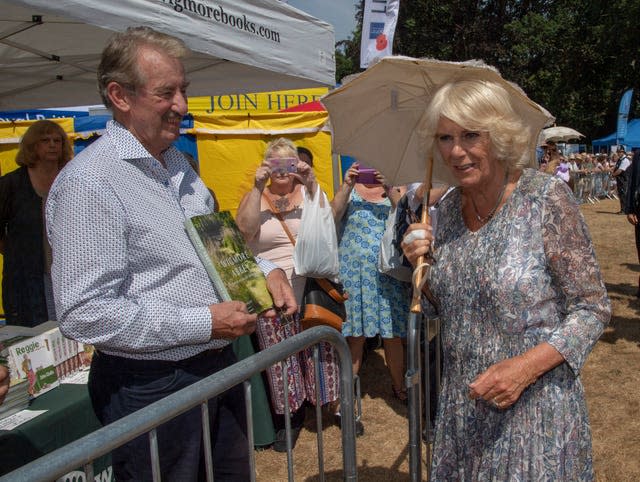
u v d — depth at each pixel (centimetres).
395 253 321
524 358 142
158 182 158
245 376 141
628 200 602
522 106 155
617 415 358
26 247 353
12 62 348
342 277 368
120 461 165
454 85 150
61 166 359
